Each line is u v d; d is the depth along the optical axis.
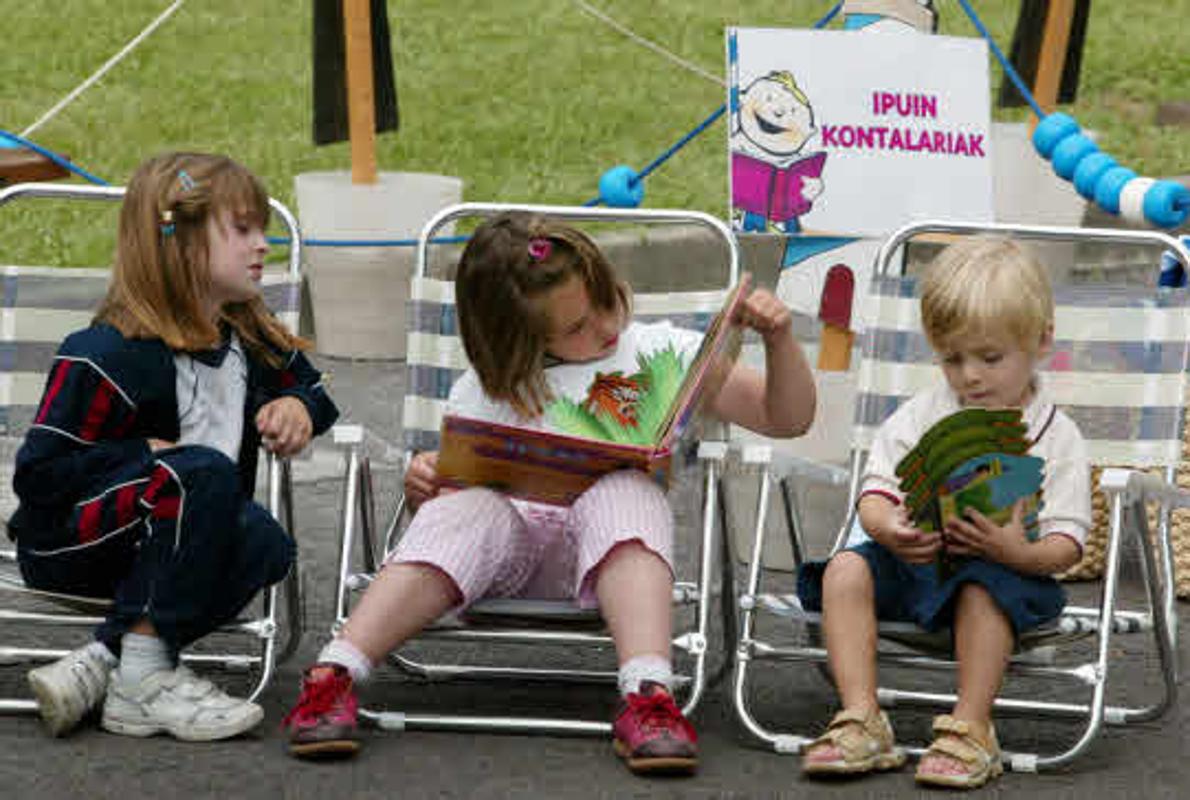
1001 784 7.27
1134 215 10.12
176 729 7.51
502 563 7.67
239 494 7.51
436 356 8.63
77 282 8.66
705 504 7.78
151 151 20.80
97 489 7.48
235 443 7.93
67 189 8.63
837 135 11.36
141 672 7.52
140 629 7.52
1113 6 27.12
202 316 7.76
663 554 7.45
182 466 7.39
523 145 21.28
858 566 7.49
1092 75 24.31
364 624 7.42
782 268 11.40
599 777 7.24
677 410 7.48
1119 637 9.58
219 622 7.59
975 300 7.41
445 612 7.54
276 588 7.91
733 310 7.57
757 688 8.61
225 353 7.94
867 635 7.39
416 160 20.67
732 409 8.14
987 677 7.22
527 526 7.84
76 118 21.42
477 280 7.73
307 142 21.17
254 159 20.62
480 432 7.57
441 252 15.68
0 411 8.56
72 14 24.34
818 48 11.39
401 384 14.84
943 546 7.36
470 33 24.66
